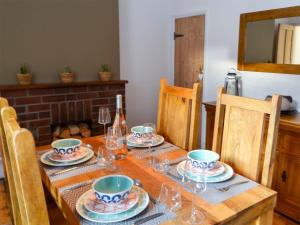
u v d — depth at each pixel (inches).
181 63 152.5
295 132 82.3
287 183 87.2
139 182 47.5
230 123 59.2
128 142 68.4
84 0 123.3
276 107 49.8
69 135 125.6
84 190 44.8
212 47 131.6
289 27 97.5
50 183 48.3
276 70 103.5
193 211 38.2
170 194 41.9
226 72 126.1
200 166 51.1
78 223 36.3
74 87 121.7
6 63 110.5
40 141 117.4
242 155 56.2
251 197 42.1
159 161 56.5
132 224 35.6
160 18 153.3
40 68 117.7
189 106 72.9
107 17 130.6
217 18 127.0
